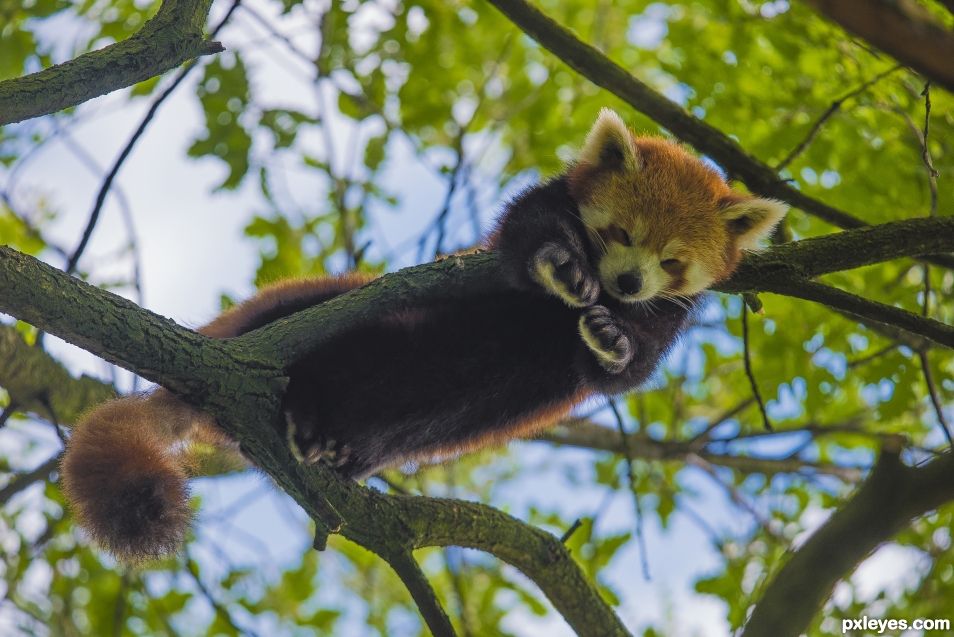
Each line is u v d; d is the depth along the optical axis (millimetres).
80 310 6496
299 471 7242
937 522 11797
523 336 9266
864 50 11102
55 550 12375
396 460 9719
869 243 8500
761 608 8359
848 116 12266
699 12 14023
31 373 10836
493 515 8984
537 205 9555
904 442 9305
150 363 6820
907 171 12320
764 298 12852
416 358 8914
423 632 14711
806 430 12195
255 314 9352
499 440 10008
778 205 9836
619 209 9586
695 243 9523
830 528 8406
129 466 7734
